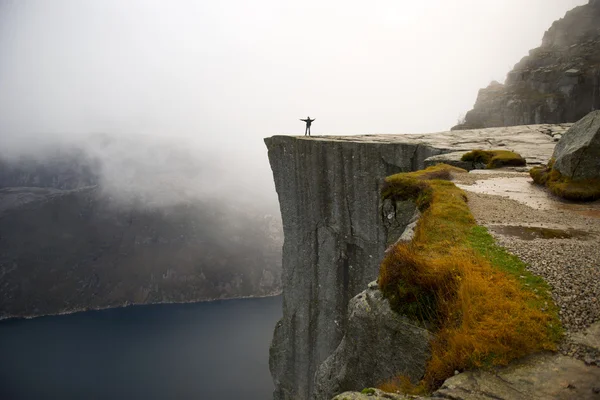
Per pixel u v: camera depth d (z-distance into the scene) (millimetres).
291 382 44781
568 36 91625
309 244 42438
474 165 26938
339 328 40375
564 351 6148
